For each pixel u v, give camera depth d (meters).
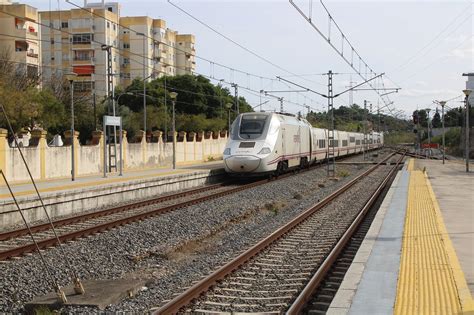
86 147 33.03
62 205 20.11
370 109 82.94
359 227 16.14
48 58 88.19
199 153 52.09
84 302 8.55
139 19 94.88
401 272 8.79
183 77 79.50
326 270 10.25
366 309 6.85
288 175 37.81
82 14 87.50
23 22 72.06
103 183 25.20
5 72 48.38
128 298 9.20
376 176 38.12
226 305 8.41
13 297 9.26
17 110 41.78
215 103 81.31
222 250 13.40
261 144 30.70
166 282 10.27
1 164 25.09
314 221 17.61
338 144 59.25
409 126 162.00
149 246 13.64
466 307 6.81
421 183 27.56
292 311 7.46
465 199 19.97
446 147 89.56
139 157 39.53
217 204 21.52
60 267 11.22
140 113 67.88
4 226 16.98
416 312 6.70
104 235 14.61
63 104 55.88
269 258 12.02
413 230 12.97
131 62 95.31
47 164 28.89
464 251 10.48
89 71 66.62
